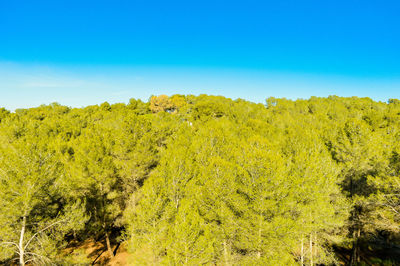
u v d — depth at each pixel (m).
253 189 12.15
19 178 10.95
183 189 15.69
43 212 12.75
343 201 16.03
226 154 19.77
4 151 12.24
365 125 18.34
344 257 19.59
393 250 18.23
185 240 11.12
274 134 33.28
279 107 75.12
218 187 13.15
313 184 13.95
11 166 11.12
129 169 19.11
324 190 14.46
